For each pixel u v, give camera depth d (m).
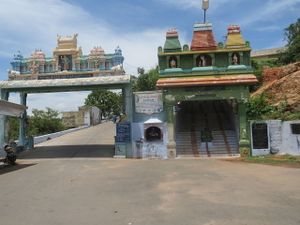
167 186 13.61
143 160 24.50
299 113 27.97
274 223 8.40
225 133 27.81
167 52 26.84
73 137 38.84
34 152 29.44
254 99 29.73
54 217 9.44
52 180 15.88
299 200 10.71
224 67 26.56
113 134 39.69
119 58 29.80
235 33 26.89
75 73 29.73
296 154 24.92
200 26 27.12
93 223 8.79
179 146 26.98
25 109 28.66
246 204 10.34
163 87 26.31
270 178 15.00
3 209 10.52
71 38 30.75
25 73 30.38
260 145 25.48
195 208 9.99
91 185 14.30
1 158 23.92
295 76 31.94
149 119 27.08
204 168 18.98
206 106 32.19
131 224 8.61
